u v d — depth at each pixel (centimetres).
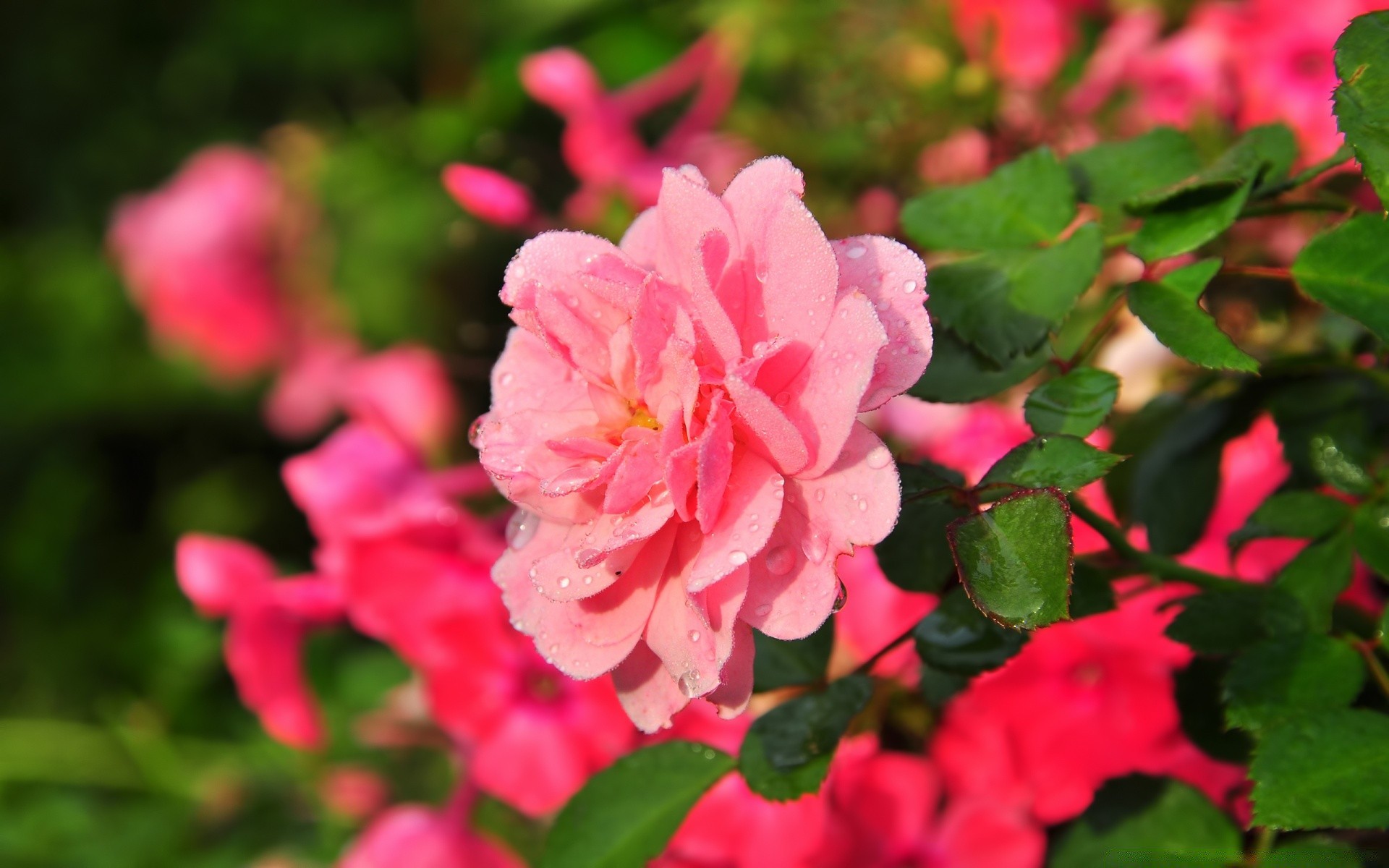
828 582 22
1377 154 22
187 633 52
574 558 23
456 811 35
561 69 41
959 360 25
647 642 23
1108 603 24
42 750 50
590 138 41
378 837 35
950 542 22
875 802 30
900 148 39
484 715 33
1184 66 36
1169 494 27
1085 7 40
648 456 22
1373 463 26
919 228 26
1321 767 22
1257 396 27
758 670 26
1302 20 34
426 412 50
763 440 22
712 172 42
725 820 30
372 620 33
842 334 22
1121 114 38
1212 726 26
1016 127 39
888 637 30
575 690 33
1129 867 24
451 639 33
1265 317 32
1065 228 25
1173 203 25
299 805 45
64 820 48
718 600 22
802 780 24
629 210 39
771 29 44
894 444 32
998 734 30
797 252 22
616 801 25
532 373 24
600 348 23
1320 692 23
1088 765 29
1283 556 29
